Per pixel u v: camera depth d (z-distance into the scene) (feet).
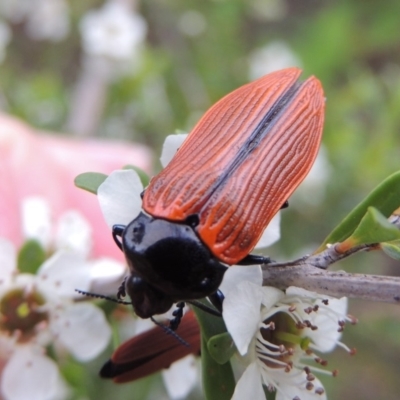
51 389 0.24
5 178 0.30
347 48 0.63
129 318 0.25
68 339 0.23
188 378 0.23
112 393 0.38
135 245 0.20
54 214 0.30
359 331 0.48
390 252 0.19
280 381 0.20
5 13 0.64
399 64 0.69
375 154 0.48
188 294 0.20
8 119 0.33
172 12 0.62
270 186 0.20
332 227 0.49
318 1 0.72
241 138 0.20
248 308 0.19
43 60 0.64
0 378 0.24
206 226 0.20
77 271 0.23
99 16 0.52
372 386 0.53
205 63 0.60
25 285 0.23
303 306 0.20
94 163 0.33
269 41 0.67
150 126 0.51
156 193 0.20
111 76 0.50
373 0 0.66
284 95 0.21
